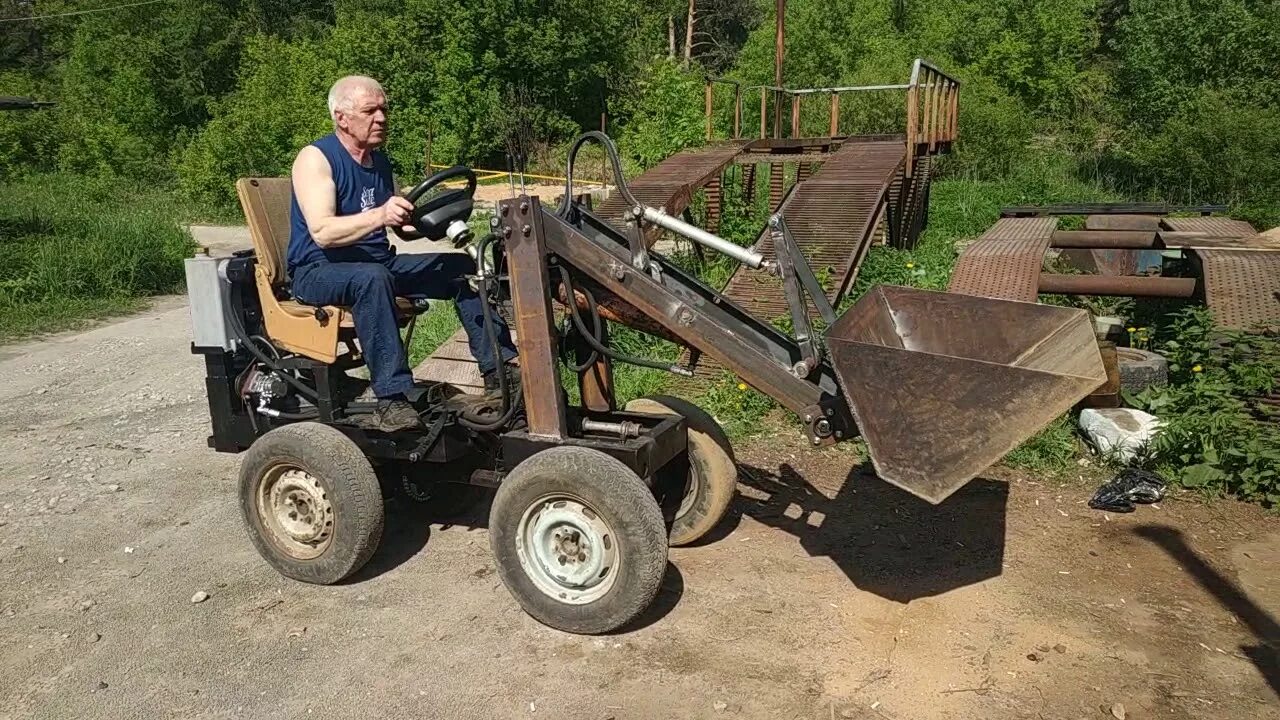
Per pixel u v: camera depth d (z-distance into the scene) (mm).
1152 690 3037
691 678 3162
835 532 4270
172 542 4371
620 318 3795
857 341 3205
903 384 2998
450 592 3814
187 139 31500
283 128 23312
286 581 3945
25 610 3764
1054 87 25234
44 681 3266
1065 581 3760
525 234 3439
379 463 4137
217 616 3668
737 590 3748
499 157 28609
